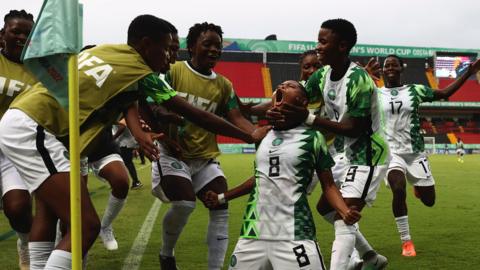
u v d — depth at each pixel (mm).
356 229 3848
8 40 4168
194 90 4340
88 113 3061
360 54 52188
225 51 51344
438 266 4762
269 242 2887
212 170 4398
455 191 12000
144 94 3400
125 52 3281
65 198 2920
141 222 7223
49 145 2986
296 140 3014
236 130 3287
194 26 4352
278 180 2949
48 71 2736
